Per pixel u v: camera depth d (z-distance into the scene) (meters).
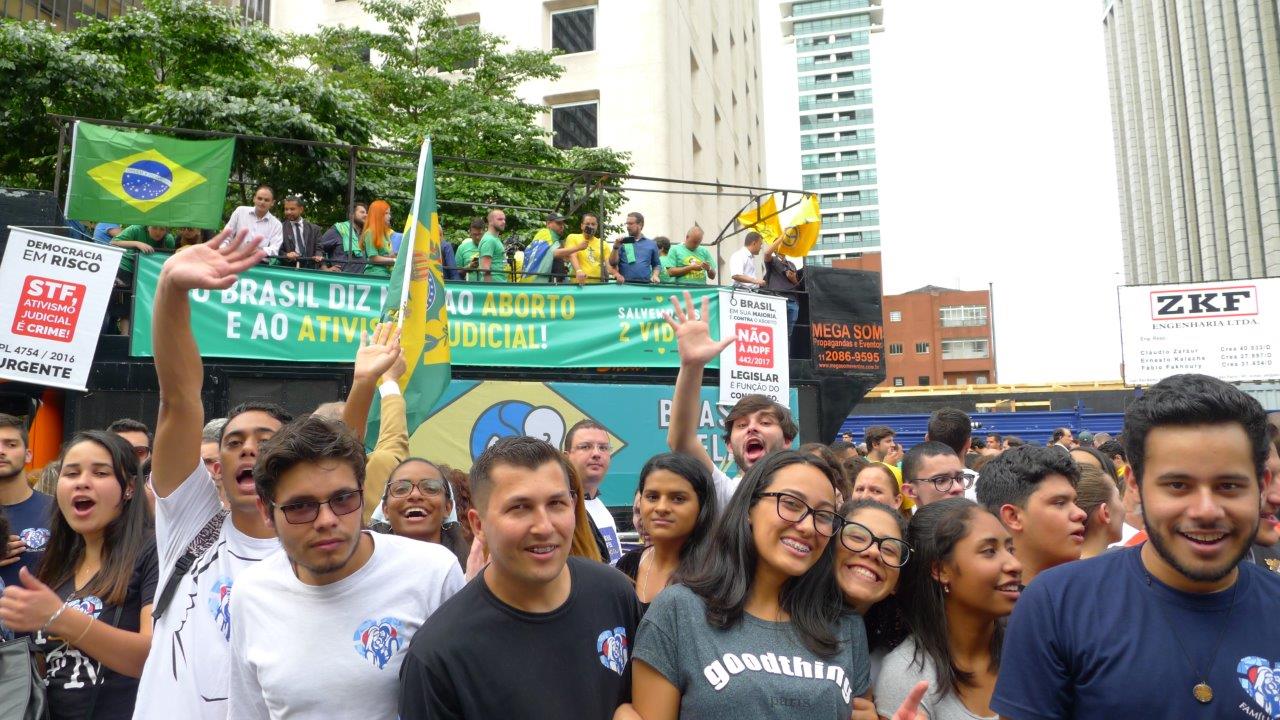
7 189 8.50
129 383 8.54
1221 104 92.50
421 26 20.53
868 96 141.50
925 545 2.89
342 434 2.63
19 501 4.80
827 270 11.36
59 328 7.89
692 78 28.86
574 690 2.46
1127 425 2.17
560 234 11.52
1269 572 2.18
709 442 10.13
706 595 2.66
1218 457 1.99
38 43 13.71
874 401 26.83
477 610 2.47
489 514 2.45
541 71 21.05
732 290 10.46
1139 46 113.19
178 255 2.90
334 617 2.62
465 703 2.36
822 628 2.63
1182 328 18.67
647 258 12.04
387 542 2.81
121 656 3.21
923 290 89.75
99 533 3.70
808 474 2.69
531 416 9.59
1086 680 2.13
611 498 9.70
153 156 8.88
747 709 2.46
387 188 15.62
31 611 3.04
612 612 2.67
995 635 2.94
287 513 2.53
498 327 9.70
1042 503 3.27
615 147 24.66
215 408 8.73
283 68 17.97
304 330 9.07
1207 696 2.01
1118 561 2.23
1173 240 104.94
